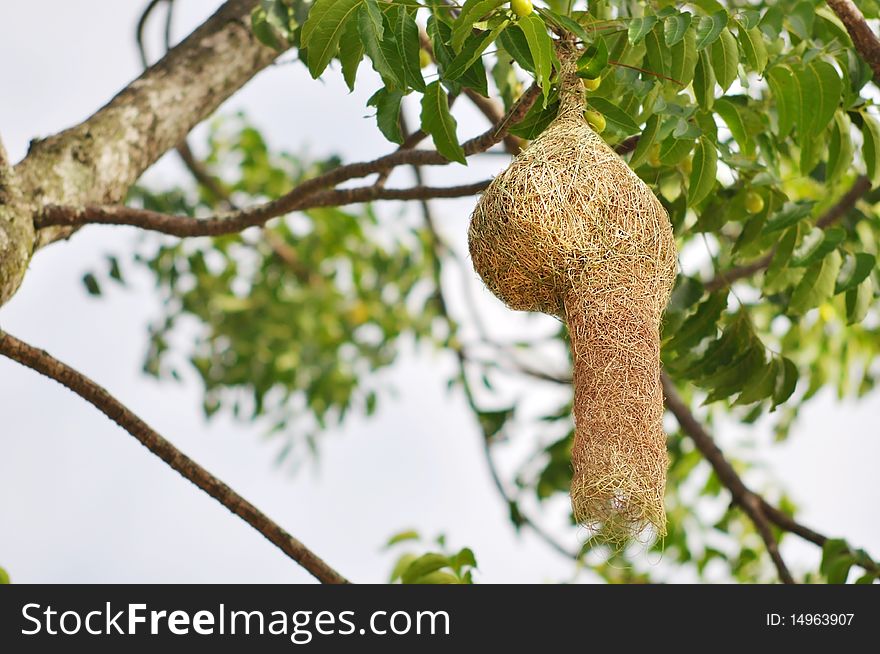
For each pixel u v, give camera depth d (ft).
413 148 14.16
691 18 11.50
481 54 10.84
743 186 14.79
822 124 13.17
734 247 15.07
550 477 23.59
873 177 14.15
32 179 13.78
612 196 10.95
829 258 14.47
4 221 12.93
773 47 13.80
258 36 14.85
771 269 14.64
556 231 10.87
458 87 12.03
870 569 16.25
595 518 10.16
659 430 10.47
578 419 10.46
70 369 12.19
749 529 26.04
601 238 10.85
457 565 15.42
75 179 14.08
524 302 11.34
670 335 15.14
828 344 25.71
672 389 20.11
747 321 15.16
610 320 10.64
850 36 13.20
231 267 35.09
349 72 11.16
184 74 15.51
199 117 15.56
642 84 12.30
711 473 26.17
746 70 14.06
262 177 33.99
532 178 11.02
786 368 15.24
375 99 11.71
